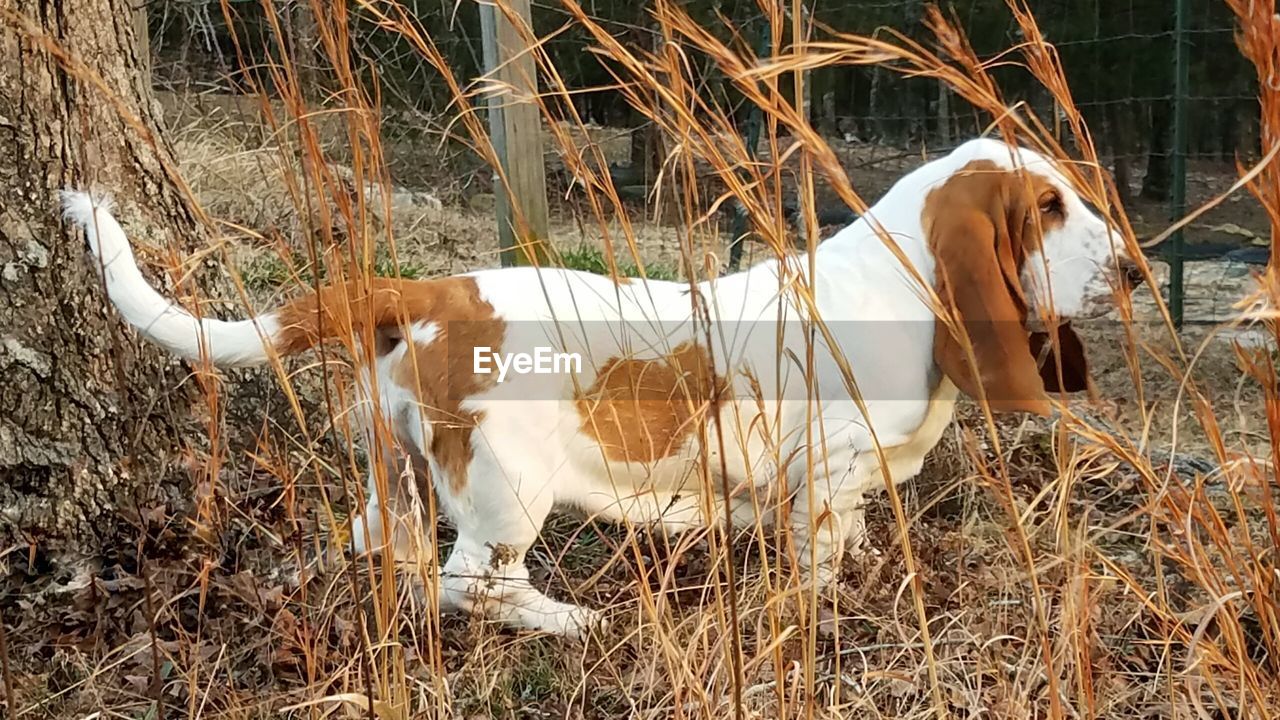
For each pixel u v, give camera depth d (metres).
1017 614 2.37
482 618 2.36
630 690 2.15
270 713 2.14
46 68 2.72
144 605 2.43
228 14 1.80
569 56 7.30
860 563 2.56
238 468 2.88
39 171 2.72
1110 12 8.53
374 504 2.53
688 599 2.62
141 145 2.94
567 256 4.54
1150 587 2.60
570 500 2.49
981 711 2.04
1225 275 6.41
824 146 1.52
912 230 2.59
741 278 2.57
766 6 1.57
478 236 6.18
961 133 7.34
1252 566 1.68
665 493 2.55
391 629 2.08
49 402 2.74
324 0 1.90
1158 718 2.17
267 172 4.80
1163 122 8.39
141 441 2.83
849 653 2.38
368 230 1.99
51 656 2.41
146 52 4.57
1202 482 1.70
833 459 2.52
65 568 2.71
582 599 2.69
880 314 2.54
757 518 1.85
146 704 2.23
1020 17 1.59
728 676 1.98
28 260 2.71
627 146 7.36
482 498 2.40
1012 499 1.73
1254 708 1.88
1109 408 2.14
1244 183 1.41
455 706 2.23
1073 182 1.59
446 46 5.95
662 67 1.66
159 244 2.94
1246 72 8.10
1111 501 3.22
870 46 1.44
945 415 2.71
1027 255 2.40
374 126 1.83
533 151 4.02
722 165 1.63
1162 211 8.17
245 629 2.37
